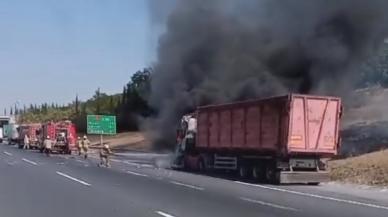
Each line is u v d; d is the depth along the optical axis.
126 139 76.38
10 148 77.88
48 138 57.72
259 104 26.55
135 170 32.50
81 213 13.44
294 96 24.64
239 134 28.05
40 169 31.86
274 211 14.23
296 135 24.66
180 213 13.56
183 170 33.34
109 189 20.28
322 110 25.11
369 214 14.11
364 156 29.58
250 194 19.09
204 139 31.91
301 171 24.81
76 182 23.23
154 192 19.28
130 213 13.50
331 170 27.05
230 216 13.08
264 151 25.70
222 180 25.81
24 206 14.83
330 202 16.97
